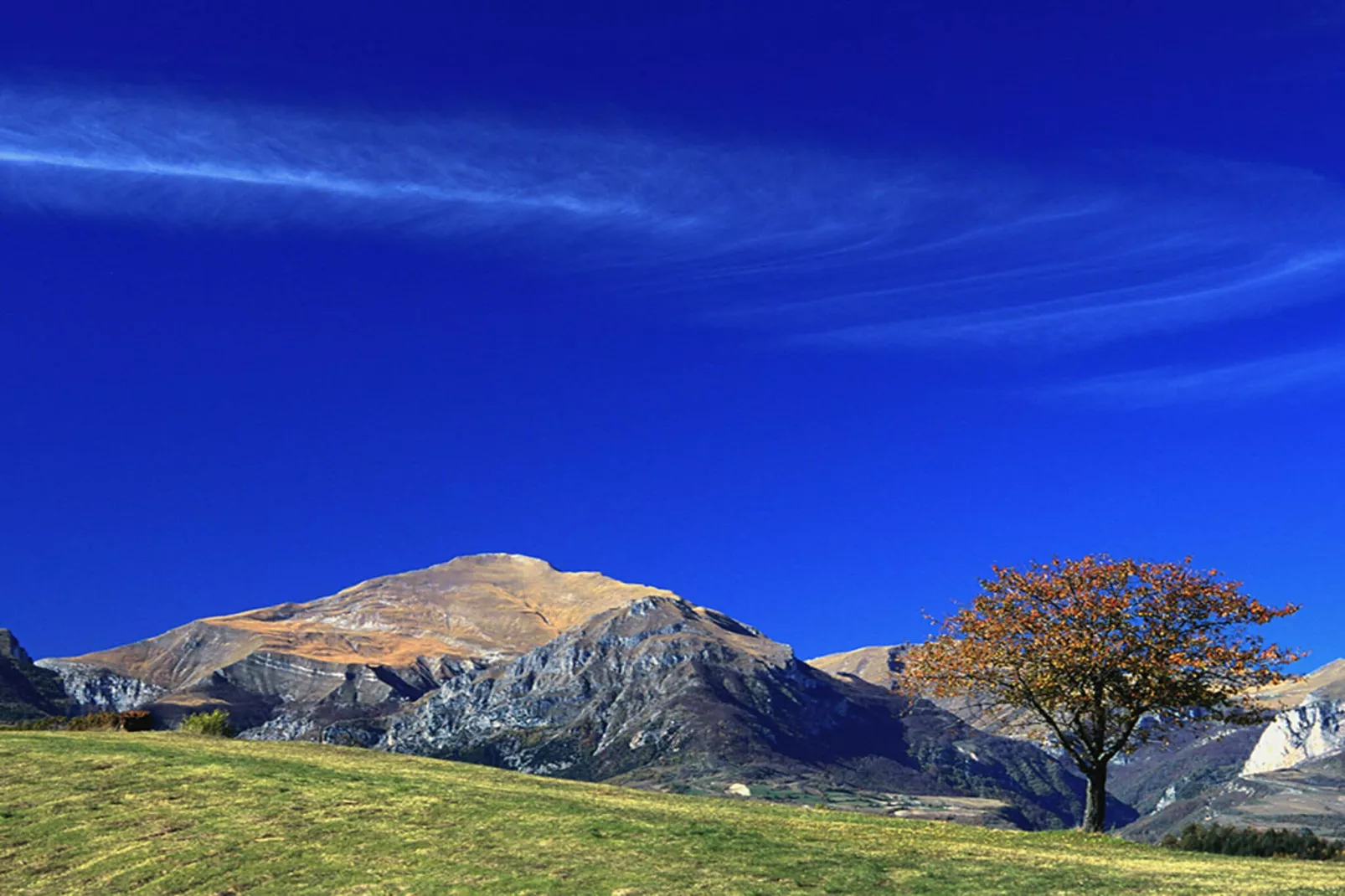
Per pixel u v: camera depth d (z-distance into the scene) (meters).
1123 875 27.38
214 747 44.12
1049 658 43.75
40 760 38.06
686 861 27.69
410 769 43.12
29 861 29.14
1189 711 44.59
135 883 27.48
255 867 28.05
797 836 32.31
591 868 26.95
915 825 38.97
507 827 30.86
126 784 35.38
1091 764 44.66
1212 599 43.72
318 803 33.56
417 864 27.75
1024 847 34.59
